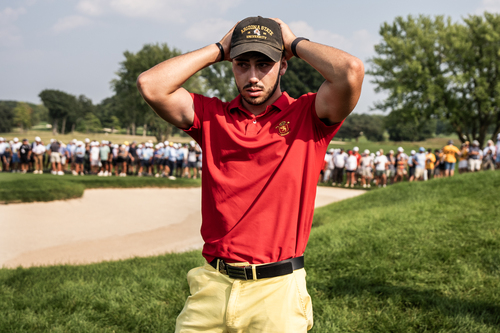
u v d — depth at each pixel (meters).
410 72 34.28
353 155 19.73
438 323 3.32
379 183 18.84
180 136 101.44
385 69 36.56
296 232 1.72
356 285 4.20
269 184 1.66
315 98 1.73
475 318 3.38
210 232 1.79
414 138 91.88
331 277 4.54
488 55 33.44
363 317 3.54
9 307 3.80
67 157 20.61
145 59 47.94
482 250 4.87
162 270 5.04
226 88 67.31
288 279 1.67
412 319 3.40
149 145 20.47
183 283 4.43
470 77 33.06
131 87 48.81
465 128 36.09
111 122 123.50
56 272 5.09
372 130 96.81
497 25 32.97
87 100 122.81
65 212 10.56
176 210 11.80
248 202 1.68
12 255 7.04
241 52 1.63
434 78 34.62
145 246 7.82
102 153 18.81
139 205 12.11
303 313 1.69
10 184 12.05
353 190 18.48
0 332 3.26
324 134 1.78
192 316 1.77
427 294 3.89
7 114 108.94
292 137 1.71
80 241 8.13
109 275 4.87
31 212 10.20
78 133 114.06
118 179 15.01
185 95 1.84
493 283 4.04
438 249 5.04
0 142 20.25
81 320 3.51
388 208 8.31
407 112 35.84
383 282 4.30
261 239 1.66
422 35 34.44
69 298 4.00
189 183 16.17
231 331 1.70
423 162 17.89
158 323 3.49
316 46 1.69
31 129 123.69
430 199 8.39
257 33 1.64
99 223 9.76
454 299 3.73
